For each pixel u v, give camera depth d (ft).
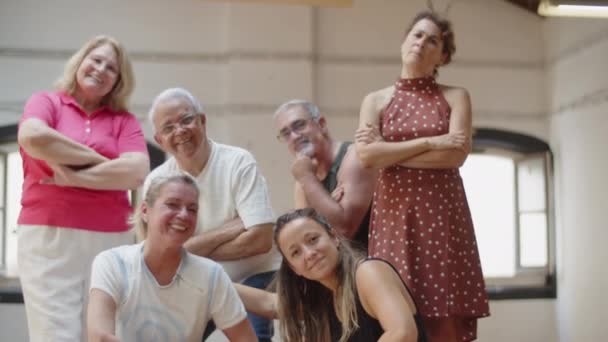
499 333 29.45
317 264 11.43
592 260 26.55
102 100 14.37
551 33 29.86
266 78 29.09
